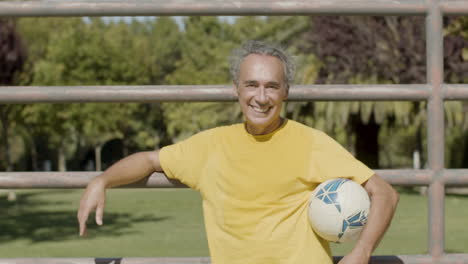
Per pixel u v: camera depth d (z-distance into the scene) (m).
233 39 37.16
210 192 2.66
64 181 2.91
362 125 27.75
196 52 44.53
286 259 2.57
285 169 2.58
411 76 22.48
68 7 2.97
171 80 43.53
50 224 15.02
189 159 2.72
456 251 9.98
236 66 2.62
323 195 2.51
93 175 2.92
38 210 19.20
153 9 2.97
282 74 2.55
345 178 2.56
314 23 24.19
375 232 2.43
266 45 2.58
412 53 22.44
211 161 2.67
